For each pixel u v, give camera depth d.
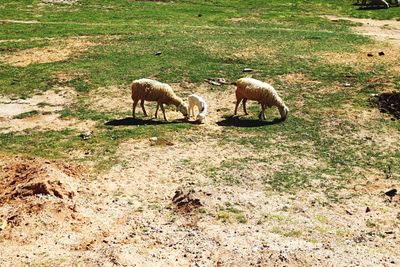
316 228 16.73
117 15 59.38
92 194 19.20
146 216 17.66
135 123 27.14
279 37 45.78
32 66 38.50
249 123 27.14
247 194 18.91
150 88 27.12
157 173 20.94
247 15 59.94
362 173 21.25
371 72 35.09
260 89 26.92
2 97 32.09
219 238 16.00
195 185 19.75
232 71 36.25
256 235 16.16
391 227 16.97
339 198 18.95
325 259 14.59
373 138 25.14
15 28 51.41
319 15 60.50
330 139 25.00
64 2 67.06
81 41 45.81
